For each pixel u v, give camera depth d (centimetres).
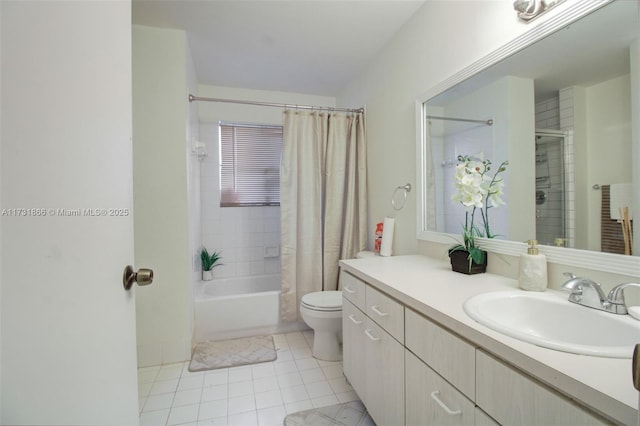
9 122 38
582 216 97
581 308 83
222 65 249
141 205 196
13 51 39
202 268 288
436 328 87
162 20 186
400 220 201
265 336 239
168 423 142
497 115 127
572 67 99
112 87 68
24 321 40
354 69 256
